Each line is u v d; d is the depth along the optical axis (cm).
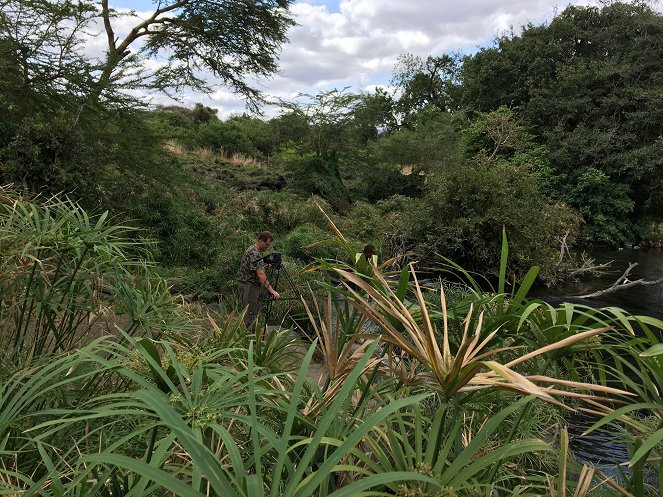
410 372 148
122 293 206
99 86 895
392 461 132
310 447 88
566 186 2178
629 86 2283
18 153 704
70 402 160
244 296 568
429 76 3959
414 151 2316
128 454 145
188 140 1238
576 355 173
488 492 112
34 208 202
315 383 141
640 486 128
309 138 2080
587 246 2069
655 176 2197
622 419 133
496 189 1189
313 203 1491
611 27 2467
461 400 129
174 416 89
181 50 1541
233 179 1919
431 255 1232
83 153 784
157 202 1041
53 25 836
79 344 201
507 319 144
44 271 194
